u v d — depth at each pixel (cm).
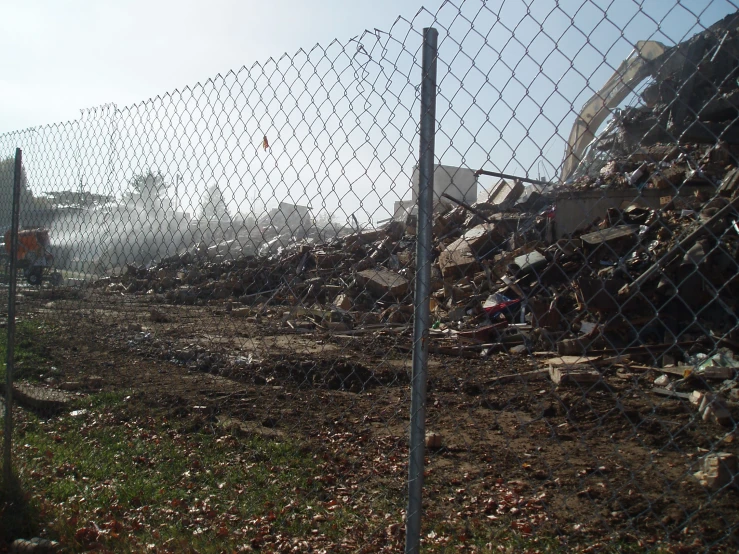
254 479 462
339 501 425
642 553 343
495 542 358
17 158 468
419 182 275
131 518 408
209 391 736
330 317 1253
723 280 848
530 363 912
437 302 1213
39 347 923
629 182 303
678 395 720
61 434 575
